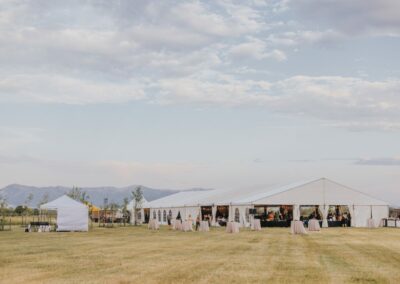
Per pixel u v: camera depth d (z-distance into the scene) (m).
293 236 28.23
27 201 52.78
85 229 36.25
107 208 58.06
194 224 46.69
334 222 42.31
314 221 34.59
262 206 42.91
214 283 10.98
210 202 45.44
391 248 20.25
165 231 35.59
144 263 14.61
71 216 36.16
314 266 14.05
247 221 40.34
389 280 11.65
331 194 42.12
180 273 12.47
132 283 10.92
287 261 15.27
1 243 23.20
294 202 41.09
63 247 20.66
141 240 25.11
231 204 42.38
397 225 41.84
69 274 12.27
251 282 11.19
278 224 40.38
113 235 30.09
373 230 35.59
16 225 48.66
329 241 24.12
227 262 14.91
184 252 18.23
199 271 12.85
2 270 13.05
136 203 56.25
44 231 35.88
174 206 50.72
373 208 43.03
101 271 12.81
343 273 12.70
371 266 14.13
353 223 42.38
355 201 42.66
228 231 32.06
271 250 19.16
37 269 13.23
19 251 18.73
